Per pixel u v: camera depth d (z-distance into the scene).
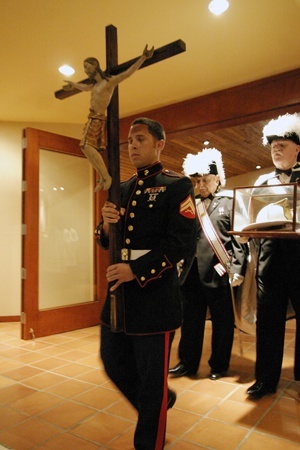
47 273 3.97
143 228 1.45
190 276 2.59
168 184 1.47
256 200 2.09
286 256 2.10
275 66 3.26
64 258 4.14
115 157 1.46
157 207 1.45
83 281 4.31
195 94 3.80
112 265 1.39
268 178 2.23
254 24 2.68
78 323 4.08
